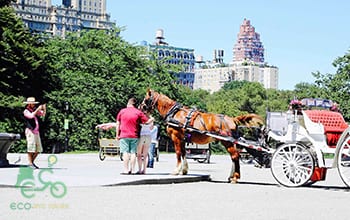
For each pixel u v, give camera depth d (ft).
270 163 58.90
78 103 199.82
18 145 163.84
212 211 37.52
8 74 150.41
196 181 59.88
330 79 211.41
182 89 251.80
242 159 115.44
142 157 62.23
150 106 61.57
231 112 339.98
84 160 106.22
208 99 404.16
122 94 212.84
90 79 207.00
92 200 41.37
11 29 155.84
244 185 57.11
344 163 55.62
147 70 237.45
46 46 182.91
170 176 58.70
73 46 227.61
